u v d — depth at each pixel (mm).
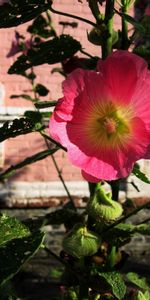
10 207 1967
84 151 444
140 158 431
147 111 429
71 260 646
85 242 547
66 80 422
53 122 438
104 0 569
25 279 1452
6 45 1892
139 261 1656
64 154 1966
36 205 1970
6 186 1959
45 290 1399
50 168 1976
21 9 505
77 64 621
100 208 539
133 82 419
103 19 567
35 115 512
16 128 507
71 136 443
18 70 577
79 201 1960
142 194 1928
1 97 1923
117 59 416
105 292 619
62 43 561
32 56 568
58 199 1977
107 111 441
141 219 1833
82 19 560
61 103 430
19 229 420
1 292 503
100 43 596
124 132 442
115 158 440
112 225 576
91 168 439
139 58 412
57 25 1857
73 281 643
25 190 1967
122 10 564
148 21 586
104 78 423
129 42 598
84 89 425
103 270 615
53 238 1744
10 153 1979
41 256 1631
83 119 442
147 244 1750
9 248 396
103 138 446
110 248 622
